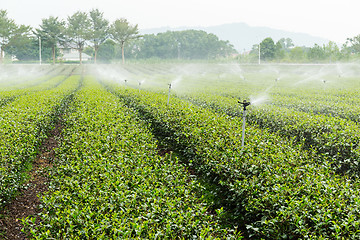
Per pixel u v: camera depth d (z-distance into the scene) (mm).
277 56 101500
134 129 11547
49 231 5289
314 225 5867
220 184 8820
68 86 30688
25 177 9961
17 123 11180
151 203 5973
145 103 17484
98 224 5352
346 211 5840
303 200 6152
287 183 6980
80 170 7527
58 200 6391
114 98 19250
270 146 9234
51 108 15414
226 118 13461
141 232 5277
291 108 17750
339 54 84875
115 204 6004
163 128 13578
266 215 6434
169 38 142250
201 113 13758
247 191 7109
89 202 6074
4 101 20016
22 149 9227
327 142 10625
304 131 11984
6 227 7379
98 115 13008
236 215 7707
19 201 8586
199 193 8797
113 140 9852
